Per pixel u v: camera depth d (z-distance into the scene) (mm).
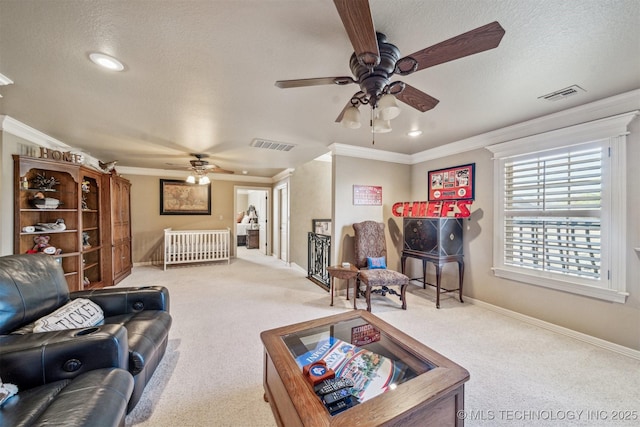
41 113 2496
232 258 6750
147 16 1261
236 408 1568
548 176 2615
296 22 1307
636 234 2102
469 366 1982
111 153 4188
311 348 1564
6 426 909
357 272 3238
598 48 1508
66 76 1821
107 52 1553
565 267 2500
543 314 2666
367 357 1457
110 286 4125
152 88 2004
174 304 3330
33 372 1156
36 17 1256
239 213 9820
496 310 3088
